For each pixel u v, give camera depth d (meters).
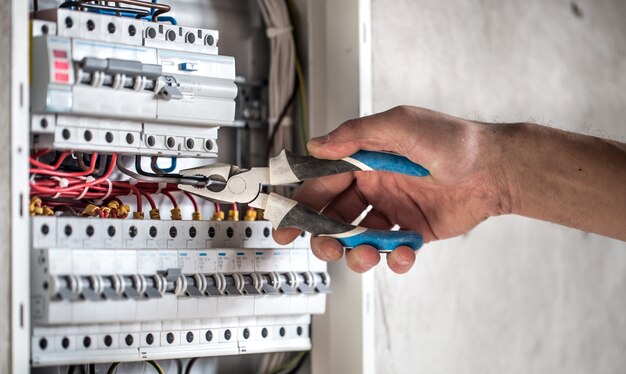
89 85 1.09
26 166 1.03
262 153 1.61
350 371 1.44
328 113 1.54
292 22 1.60
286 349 1.33
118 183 1.28
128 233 1.15
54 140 1.09
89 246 1.11
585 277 2.27
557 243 2.20
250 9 1.61
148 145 1.17
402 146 1.22
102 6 1.20
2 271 1.01
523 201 1.38
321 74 1.55
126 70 1.11
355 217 1.45
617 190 1.32
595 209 1.35
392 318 1.81
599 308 2.30
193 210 1.48
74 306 1.05
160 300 1.14
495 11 2.10
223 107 1.22
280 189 1.54
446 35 1.97
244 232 1.29
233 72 1.24
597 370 2.28
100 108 1.10
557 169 1.33
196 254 1.20
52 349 1.07
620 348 2.35
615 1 2.44
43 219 1.07
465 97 2.00
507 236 2.08
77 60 1.08
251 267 1.26
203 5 1.55
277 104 1.57
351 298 1.45
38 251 1.06
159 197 1.44
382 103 1.83
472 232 2.00
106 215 1.23
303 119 1.56
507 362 2.04
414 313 1.85
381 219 1.48
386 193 1.46
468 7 2.03
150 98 1.14
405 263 1.26
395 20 1.88
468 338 1.96
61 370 1.28
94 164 1.20
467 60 2.01
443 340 1.90
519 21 2.15
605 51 2.39
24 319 1.01
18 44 1.02
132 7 1.29
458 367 1.93
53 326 1.08
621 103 2.42
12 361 1.00
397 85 1.86
